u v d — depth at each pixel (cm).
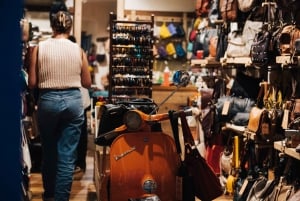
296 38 351
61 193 391
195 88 604
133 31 498
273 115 398
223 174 498
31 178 548
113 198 315
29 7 865
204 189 321
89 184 534
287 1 350
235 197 424
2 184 196
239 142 463
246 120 449
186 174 320
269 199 369
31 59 389
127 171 317
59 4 626
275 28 393
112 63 498
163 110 600
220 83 534
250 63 422
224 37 501
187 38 794
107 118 339
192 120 548
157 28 780
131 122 319
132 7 771
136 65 502
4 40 192
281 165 399
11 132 195
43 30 866
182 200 320
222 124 488
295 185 352
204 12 618
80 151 584
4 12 192
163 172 321
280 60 365
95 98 573
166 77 684
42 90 392
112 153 317
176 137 326
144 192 317
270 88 433
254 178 421
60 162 392
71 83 392
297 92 402
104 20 1088
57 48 389
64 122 395
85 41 1074
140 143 321
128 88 501
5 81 194
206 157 526
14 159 196
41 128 399
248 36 450
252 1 433
